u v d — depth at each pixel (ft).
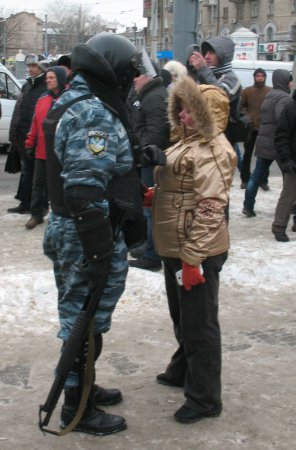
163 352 14.35
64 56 23.68
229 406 11.93
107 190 10.02
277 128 22.72
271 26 174.60
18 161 27.84
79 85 9.87
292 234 25.00
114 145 9.66
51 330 15.42
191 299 10.89
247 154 33.83
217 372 11.31
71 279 10.19
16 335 15.10
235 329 15.74
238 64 67.26
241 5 184.55
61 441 10.78
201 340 11.03
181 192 10.89
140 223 10.59
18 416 11.60
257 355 14.28
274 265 19.51
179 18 28.12
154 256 19.49
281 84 26.68
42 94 26.45
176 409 11.86
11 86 51.39
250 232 25.02
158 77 18.58
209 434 11.02
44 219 26.53
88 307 9.55
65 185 9.48
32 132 24.49
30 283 17.04
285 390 12.62
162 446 10.67
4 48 244.01
